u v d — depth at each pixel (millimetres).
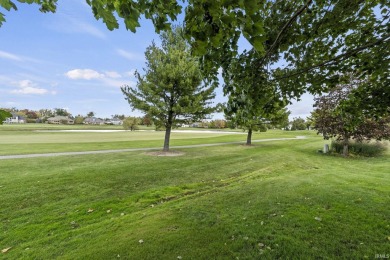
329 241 3434
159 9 1955
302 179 7328
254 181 7410
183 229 3963
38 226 4277
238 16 1530
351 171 8883
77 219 4602
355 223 3957
